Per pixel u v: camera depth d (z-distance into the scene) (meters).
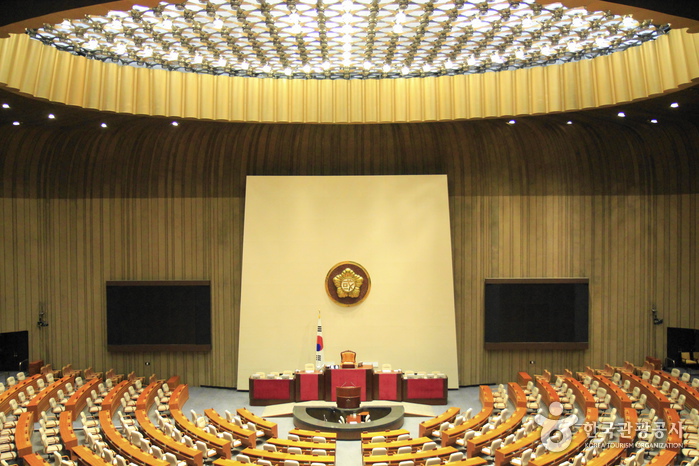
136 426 17.78
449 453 14.48
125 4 8.72
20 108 18.81
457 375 22.22
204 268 22.92
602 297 22.62
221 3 15.04
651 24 16.31
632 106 19.25
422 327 22.25
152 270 22.89
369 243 22.42
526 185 23.00
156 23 16.39
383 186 22.55
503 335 22.73
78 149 22.33
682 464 13.49
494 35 17.61
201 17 16.09
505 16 15.91
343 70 21.08
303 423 18.16
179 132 22.42
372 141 23.14
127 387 20.44
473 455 15.20
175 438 15.77
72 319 22.50
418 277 22.31
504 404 19.56
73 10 8.63
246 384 22.22
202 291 22.67
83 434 17.38
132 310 22.55
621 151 22.31
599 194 22.66
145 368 22.86
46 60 17.25
